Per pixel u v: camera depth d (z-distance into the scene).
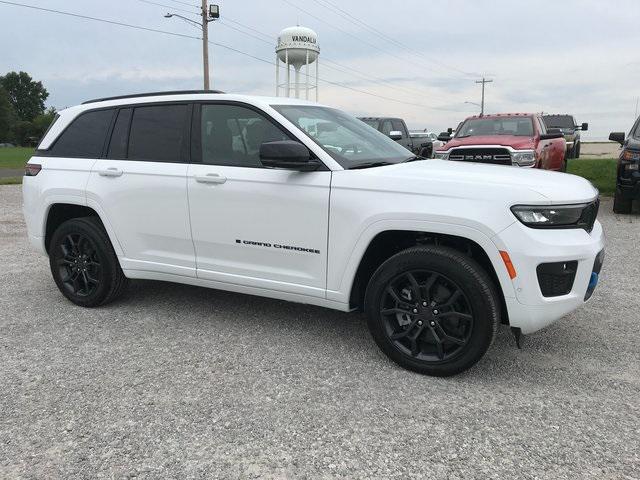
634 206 10.98
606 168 16.17
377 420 2.87
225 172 3.91
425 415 2.92
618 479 2.37
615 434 2.72
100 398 3.10
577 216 3.20
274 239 3.77
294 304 4.78
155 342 3.94
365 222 3.40
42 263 6.39
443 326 3.33
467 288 3.16
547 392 3.17
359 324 4.29
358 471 2.45
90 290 4.68
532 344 3.86
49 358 3.66
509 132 10.62
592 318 4.38
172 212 4.17
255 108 3.92
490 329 3.16
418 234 3.52
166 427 2.80
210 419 2.88
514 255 3.05
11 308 4.71
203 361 3.60
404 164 3.83
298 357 3.67
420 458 2.54
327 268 3.61
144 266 4.41
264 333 4.11
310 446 2.63
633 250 6.92
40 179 4.82
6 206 11.66
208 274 4.13
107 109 4.65
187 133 4.18
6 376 3.38
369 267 3.70
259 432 2.75
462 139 10.42
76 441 2.68
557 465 2.47
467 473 2.42
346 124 4.33
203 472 2.44
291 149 3.42
